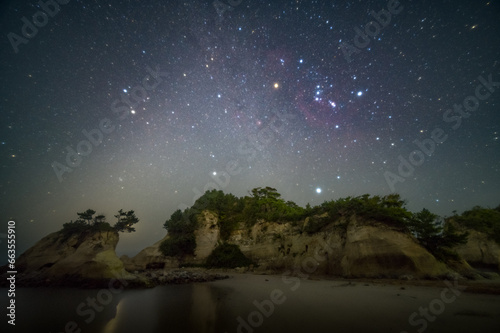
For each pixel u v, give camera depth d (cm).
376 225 1756
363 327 576
